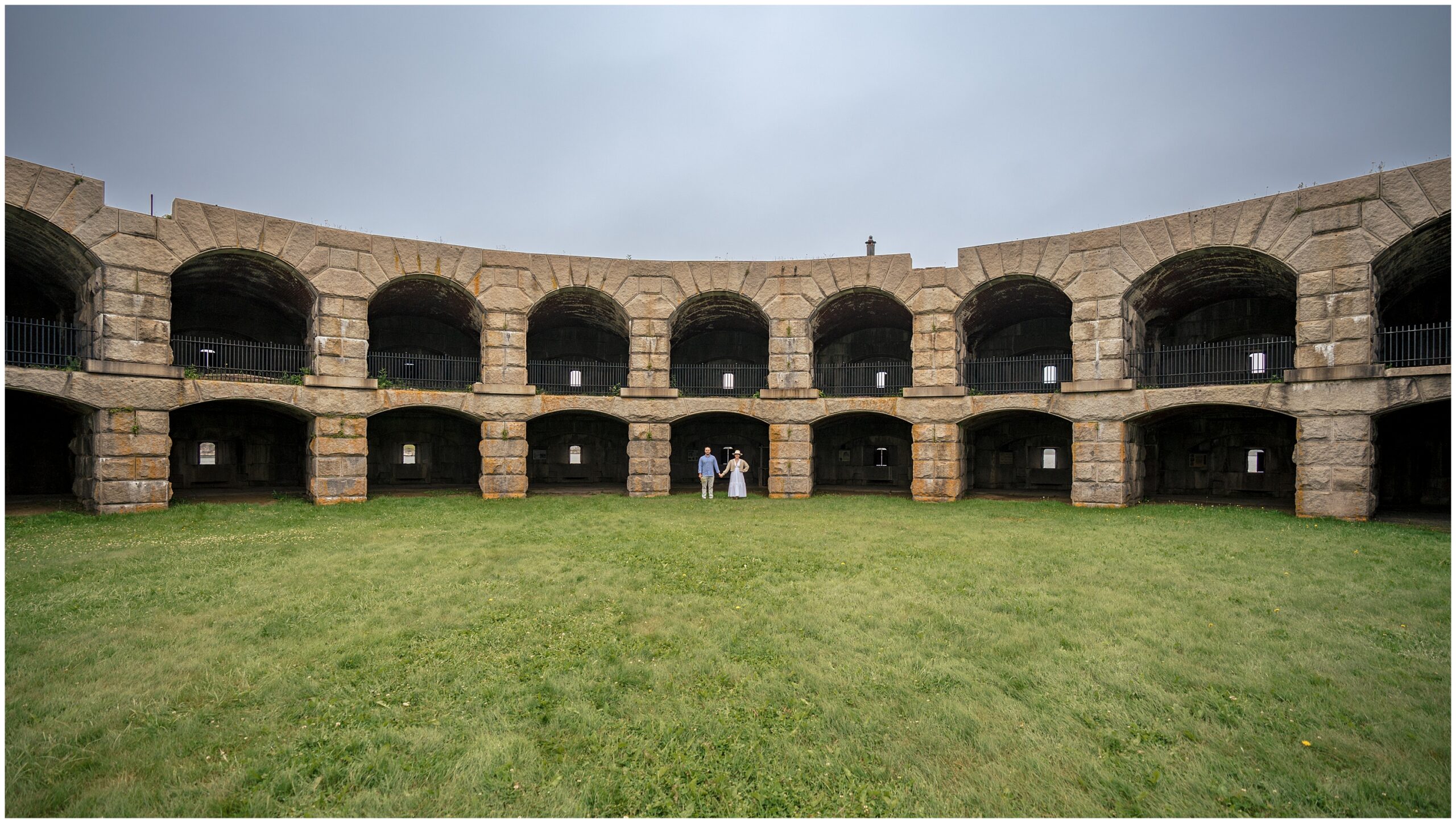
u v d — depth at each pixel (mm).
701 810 4285
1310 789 4418
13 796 4254
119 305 17484
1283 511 19016
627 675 6281
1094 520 17078
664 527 15680
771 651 6922
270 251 19578
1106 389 20188
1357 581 9930
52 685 5945
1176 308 23844
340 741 5043
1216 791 4422
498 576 10250
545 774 4641
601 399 23719
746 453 32469
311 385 20062
